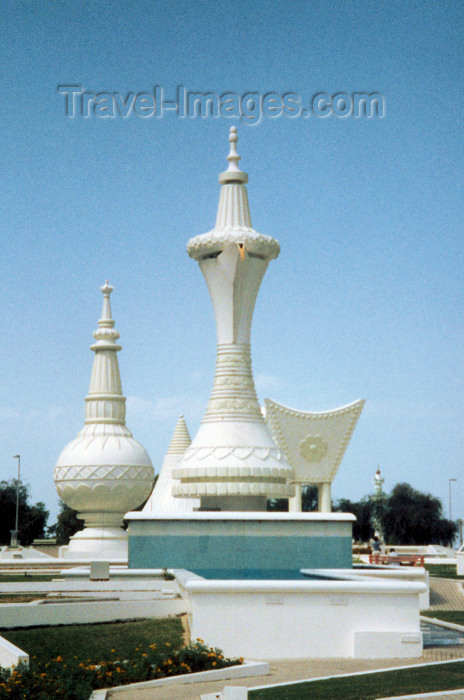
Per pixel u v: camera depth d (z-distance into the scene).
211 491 48.62
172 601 33.94
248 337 52.12
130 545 43.62
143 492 62.38
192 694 23.56
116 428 63.53
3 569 53.19
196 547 43.78
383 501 123.19
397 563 65.12
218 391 51.16
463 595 52.34
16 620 30.00
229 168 53.38
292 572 42.88
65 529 110.56
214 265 51.06
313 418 70.00
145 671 25.52
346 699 21.98
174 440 74.25
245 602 29.52
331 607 29.72
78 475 60.97
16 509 99.75
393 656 29.36
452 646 32.03
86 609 31.66
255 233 51.12
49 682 22.75
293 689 23.55
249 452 49.28
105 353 64.81
